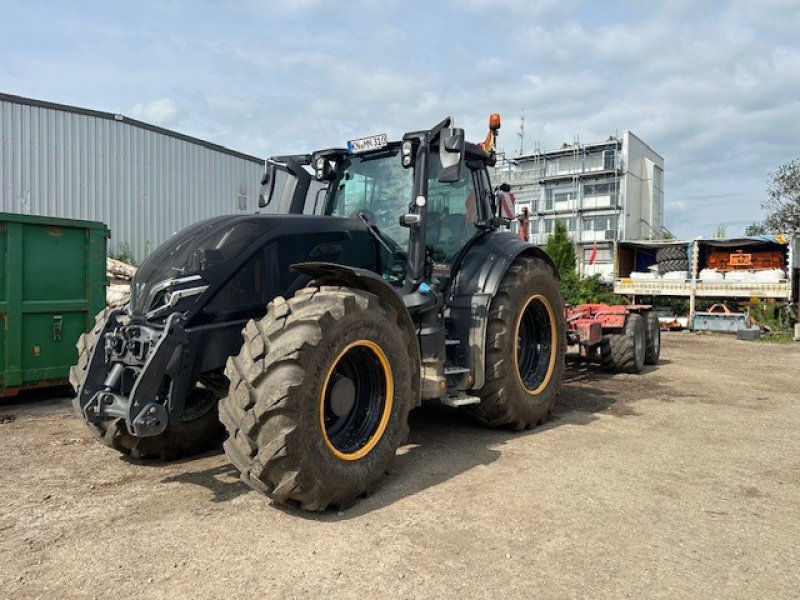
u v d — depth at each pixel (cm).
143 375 332
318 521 321
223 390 397
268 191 550
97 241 649
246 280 385
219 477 388
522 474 402
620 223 5000
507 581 261
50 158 1475
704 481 393
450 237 509
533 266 532
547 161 5353
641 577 266
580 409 612
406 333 391
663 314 1762
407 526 316
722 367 945
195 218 1800
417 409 598
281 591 249
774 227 2852
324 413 343
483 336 474
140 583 254
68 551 282
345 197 527
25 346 598
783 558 287
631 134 5084
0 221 577
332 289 352
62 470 400
